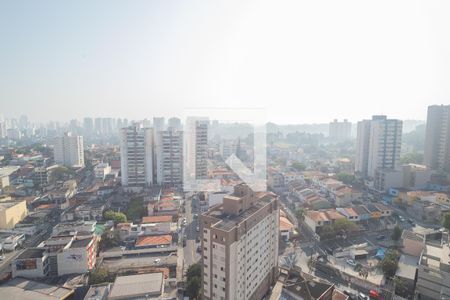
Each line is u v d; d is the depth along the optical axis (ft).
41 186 485.56
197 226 316.81
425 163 540.52
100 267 221.25
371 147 515.91
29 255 220.43
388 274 213.87
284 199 427.74
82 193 412.98
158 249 252.62
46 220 343.05
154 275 195.72
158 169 466.29
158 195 395.96
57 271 221.05
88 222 289.53
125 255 247.29
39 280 211.82
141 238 266.98
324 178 465.06
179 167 467.11
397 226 275.59
